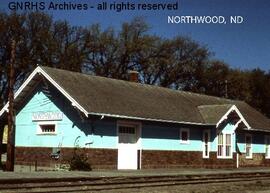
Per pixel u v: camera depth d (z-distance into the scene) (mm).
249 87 67062
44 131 29188
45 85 28891
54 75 28094
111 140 27688
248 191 20109
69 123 27625
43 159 28656
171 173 23219
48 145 28531
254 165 38594
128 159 28656
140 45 62875
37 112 29344
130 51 62750
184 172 24828
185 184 21484
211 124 32875
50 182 17344
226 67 68500
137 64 63969
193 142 33062
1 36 53438
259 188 21578
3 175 18188
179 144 31984
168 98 35062
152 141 30109
